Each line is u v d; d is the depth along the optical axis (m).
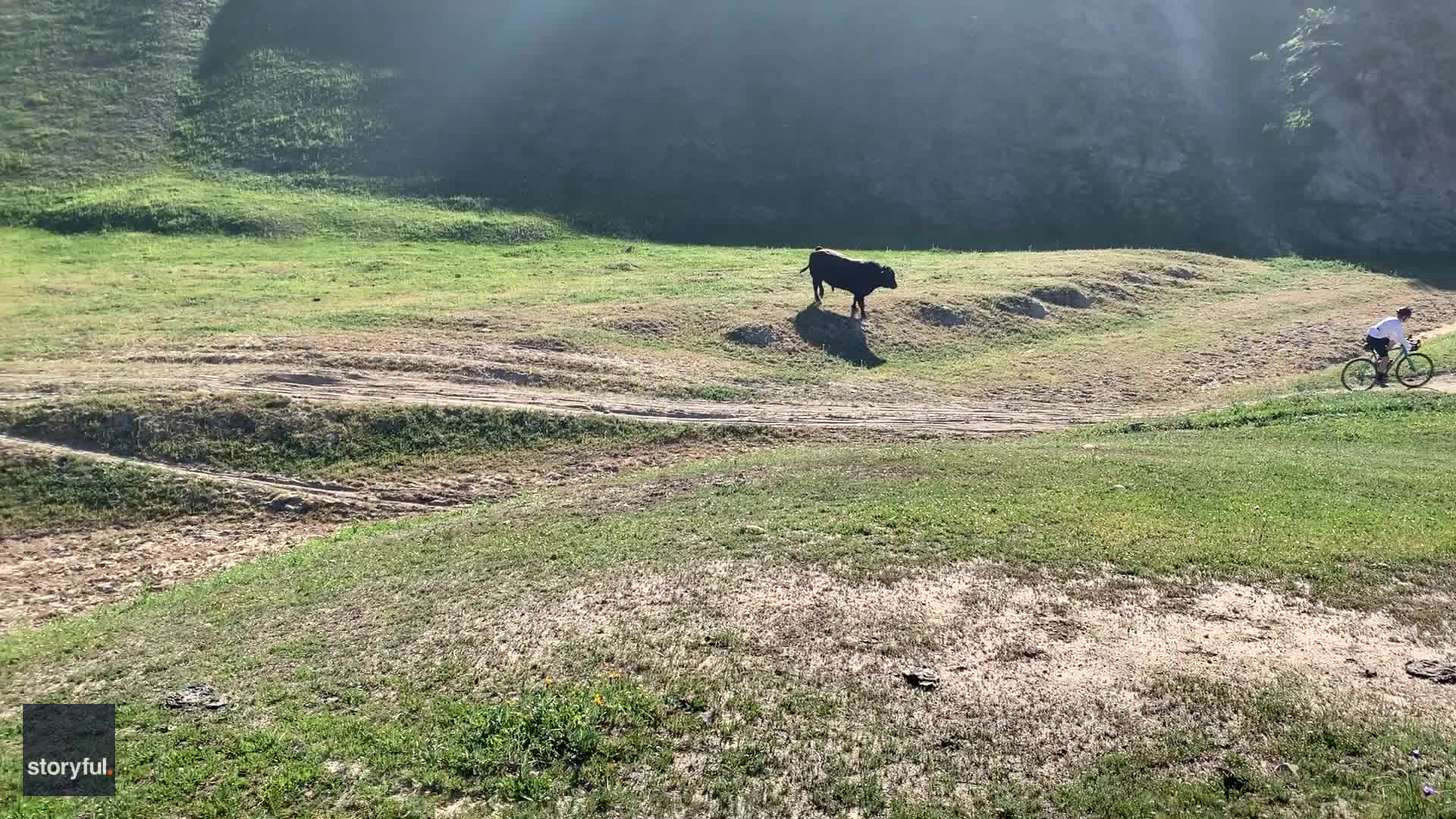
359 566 14.40
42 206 48.19
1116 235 59.81
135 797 7.71
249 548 19.64
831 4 76.62
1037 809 7.05
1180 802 7.00
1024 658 9.35
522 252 47.81
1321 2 68.81
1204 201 61.59
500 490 22.81
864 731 8.14
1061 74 69.44
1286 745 7.60
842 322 35.41
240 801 7.61
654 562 12.79
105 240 44.47
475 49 72.06
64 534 19.92
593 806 7.29
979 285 40.81
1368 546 11.98
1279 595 10.63
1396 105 61.56
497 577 12.83
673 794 7.42
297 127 60.31
